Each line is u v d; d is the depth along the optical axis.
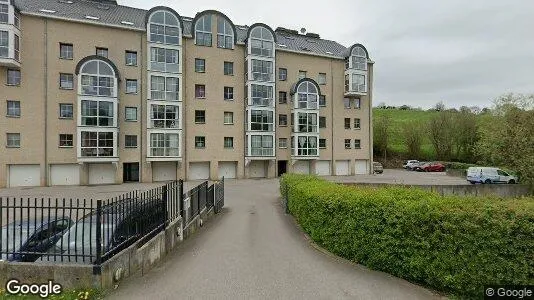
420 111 83.56
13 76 29.11
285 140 40.34
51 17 30.12
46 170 29.88
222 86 36.88
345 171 43.69
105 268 5.57
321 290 5.80
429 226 5.82
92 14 33.38
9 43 27.70
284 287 5.93
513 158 26.31
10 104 29.03
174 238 8.77
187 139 35.16
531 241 4.86
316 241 9.18
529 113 27.11
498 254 5.09
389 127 61.06
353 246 7.34
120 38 32.72
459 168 46.34
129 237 6.51
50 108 30.09
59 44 30.58
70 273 5.44
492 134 29.27
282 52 40.44
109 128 30.66
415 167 50.78
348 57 42.97
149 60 33.19
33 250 6.15
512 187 25.08
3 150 28.67
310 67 41.91
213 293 5.64
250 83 37.22
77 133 29.72
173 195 9.16
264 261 7.51
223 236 10.28
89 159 30.00
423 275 5.93
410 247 6.09
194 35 35.62
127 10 36.53
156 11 33.56
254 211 16.08
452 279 5.45
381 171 46.50
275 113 38.75
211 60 36.44
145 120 33.34
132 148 32.88
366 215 7.02
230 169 37.69
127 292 5.62
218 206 16.09
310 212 9.68
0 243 5.83
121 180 32.25
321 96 42.50
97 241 5.56
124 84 32.69
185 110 35.19
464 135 53.06
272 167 38.97
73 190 26.27
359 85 43.25
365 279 6.31
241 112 37.72
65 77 30.80
